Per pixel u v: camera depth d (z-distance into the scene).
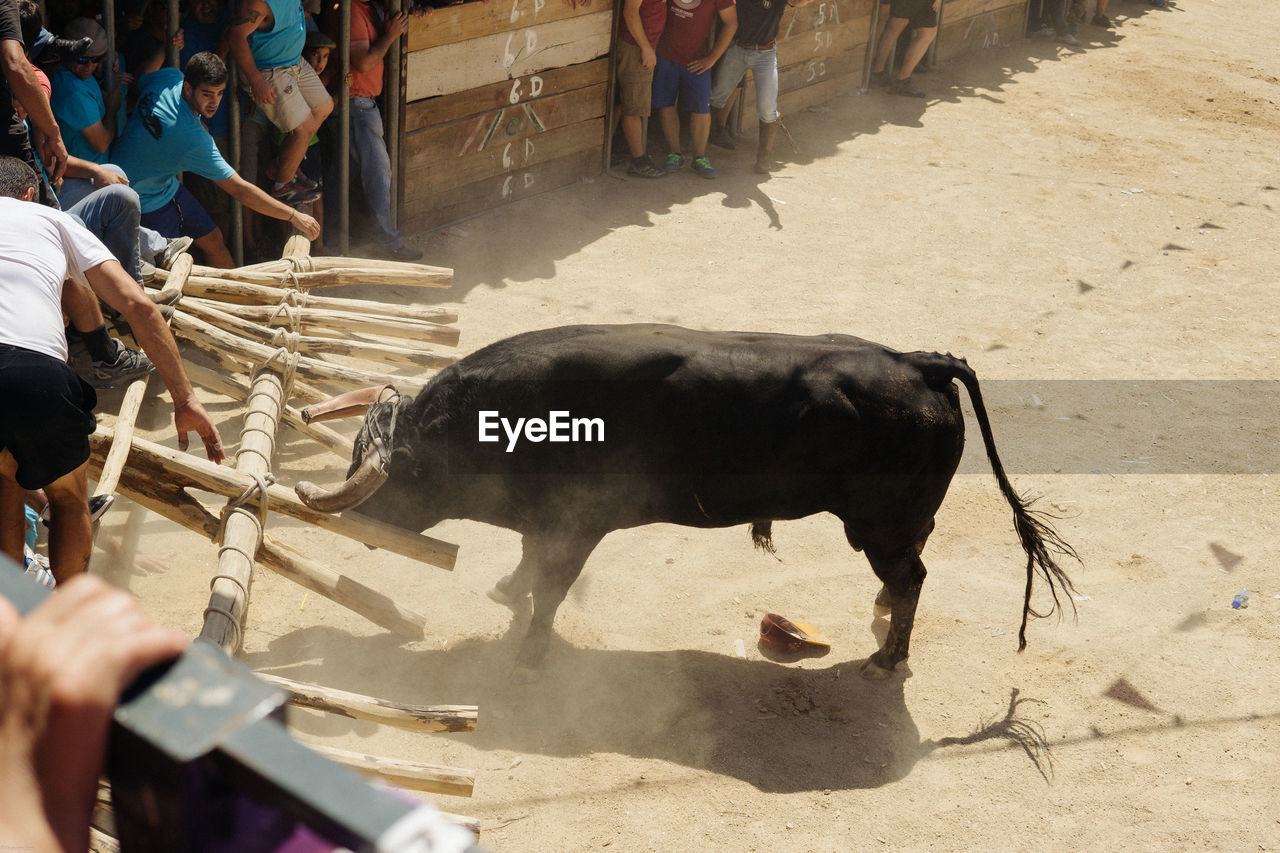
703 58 10.88
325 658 4.90
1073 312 9.13
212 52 7.48
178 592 5.09
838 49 13.94
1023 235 10.62
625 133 10.98
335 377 5.86
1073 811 4.43
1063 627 5.54
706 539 6.11
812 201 11.00
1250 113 15.09
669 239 9.79
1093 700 5.05
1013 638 5.44
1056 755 4.71
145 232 6.37
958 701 5.00
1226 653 5.39
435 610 5.31
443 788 3.77
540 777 4.38
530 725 4.66
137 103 6.66
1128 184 12.21
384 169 8.50
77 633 0.63
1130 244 10.62
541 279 8.77
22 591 0.67
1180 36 19.03
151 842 0.65
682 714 4.79
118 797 0.65
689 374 4.52
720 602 5.59
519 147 9.95
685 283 8.98
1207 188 12.26
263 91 7.38
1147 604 5.73
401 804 0.61
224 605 4.03
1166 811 4.45
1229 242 10.83
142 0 7.17
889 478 4.66
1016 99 14.99
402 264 7.04
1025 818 4.38
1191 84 16.25
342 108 8.19
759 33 10.91
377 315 6.48
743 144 12.41
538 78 9.84
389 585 5.44
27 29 5.94
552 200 10.34
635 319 8.26
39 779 0.60
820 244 10.02
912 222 10.71
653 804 4.29
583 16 10.03
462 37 8.92
